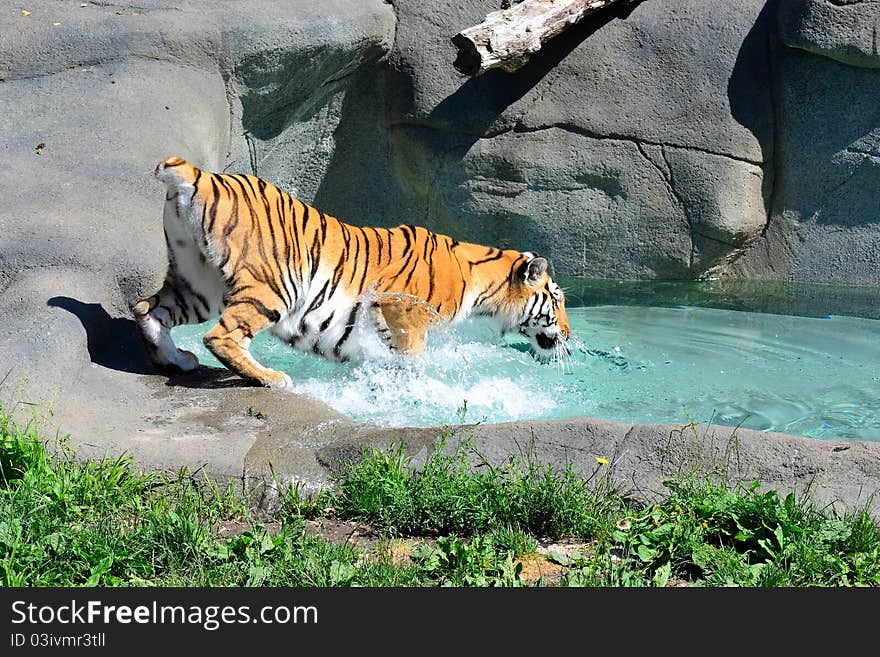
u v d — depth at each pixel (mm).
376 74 12422
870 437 7324
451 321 8852
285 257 7570
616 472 5797
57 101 10188
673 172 12000
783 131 11930
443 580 4895
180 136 10188
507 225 12398
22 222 8570
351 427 6535
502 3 11969
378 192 12859
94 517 5332
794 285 12086
